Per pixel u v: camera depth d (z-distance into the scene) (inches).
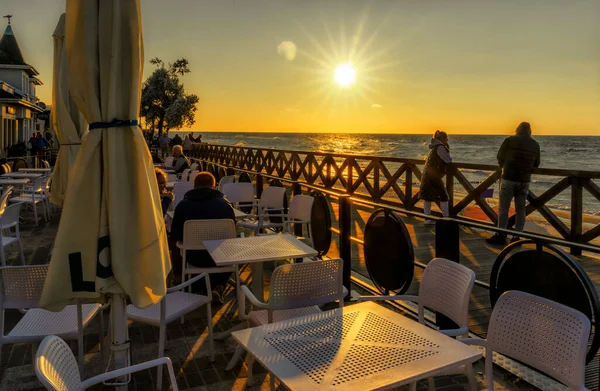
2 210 227.0
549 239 105.7
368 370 65.7
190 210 173.0
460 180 307.7
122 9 82.4
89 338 144.3
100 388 114.2
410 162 345.7
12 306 107.0
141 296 81.0
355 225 310.5
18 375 121.1
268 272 212.7
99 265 81.5
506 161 251.9
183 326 152.1
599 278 191.3
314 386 61.5
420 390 110.7
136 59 83.0
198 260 166.7
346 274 174.2
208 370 122.4
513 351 79.8
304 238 232.2
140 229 82.5
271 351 71.8
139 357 130.0
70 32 81.7
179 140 963.3
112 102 81.4
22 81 1138.0
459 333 89.4
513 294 81.2
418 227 300.8
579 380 69.4
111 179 81.0
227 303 173.6
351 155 427.2
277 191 259.8
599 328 99.2
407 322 82.6
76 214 81.4
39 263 233.3
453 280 96.0
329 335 77.2
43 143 788.6
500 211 258.1
